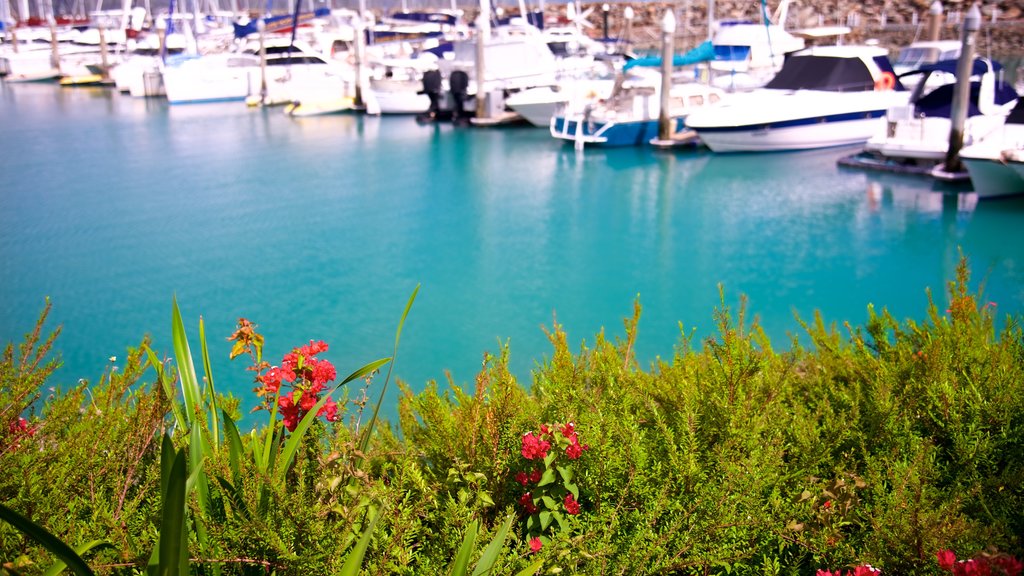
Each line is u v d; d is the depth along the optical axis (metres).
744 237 14.20
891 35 41.34
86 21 54.22
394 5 51.28
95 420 3.29
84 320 10.87
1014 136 15.46
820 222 14.91
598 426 3.09
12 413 3.08
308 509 2.57
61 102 36.03
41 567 2.49
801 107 20.69
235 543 2.53
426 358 9.44
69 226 15.70
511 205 16.95
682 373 3.73
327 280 12.37
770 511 2.90
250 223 15.77
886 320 4.42
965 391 3.46
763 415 3.20
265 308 11.19
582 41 33.81
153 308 11.28
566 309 11.03
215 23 48.31
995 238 13.65
